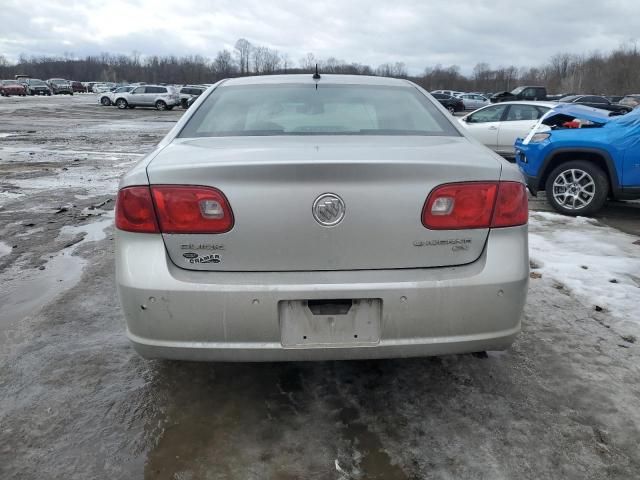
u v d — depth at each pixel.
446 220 2.10
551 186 6.68
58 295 3.84
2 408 2.49
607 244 5.18
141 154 13.13
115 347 3.08
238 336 2.07
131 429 2.35
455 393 2.62
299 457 2.18
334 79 3.26
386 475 2.08
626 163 6.17
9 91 58.34
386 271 2.09
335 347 2.11
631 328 3.27
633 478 2.06
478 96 45.28
